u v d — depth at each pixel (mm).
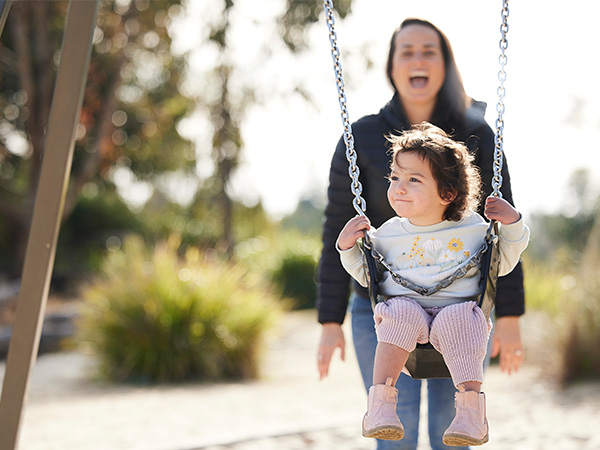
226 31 14977
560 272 11570
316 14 14531
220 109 16078
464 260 2307
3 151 17797
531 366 8117
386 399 2217
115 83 15312
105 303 8828
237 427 5719
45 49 15836
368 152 2779
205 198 18484
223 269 9688
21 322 3279
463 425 2150
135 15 15000
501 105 2531
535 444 4785
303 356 10930
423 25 2842
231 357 8766
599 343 7285
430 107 2848
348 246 2396
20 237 17484
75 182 15492
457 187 2258
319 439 4926
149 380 8422
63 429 5660
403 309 2252
